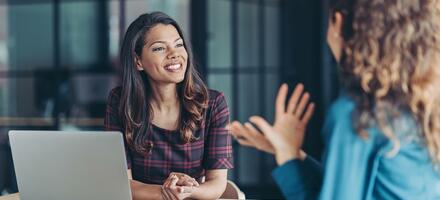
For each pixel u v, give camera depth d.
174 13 6.63
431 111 1.43
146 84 2.27
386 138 1.42
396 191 1.47
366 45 1.42
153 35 2.19
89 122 5.85
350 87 1.45
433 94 1.42
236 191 2.34
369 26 1.42
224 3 5.17
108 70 6.54
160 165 2.26
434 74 1.42
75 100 6.48
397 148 1.42
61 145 1.89
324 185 1.44
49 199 1.96
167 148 2.26
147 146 2.25
